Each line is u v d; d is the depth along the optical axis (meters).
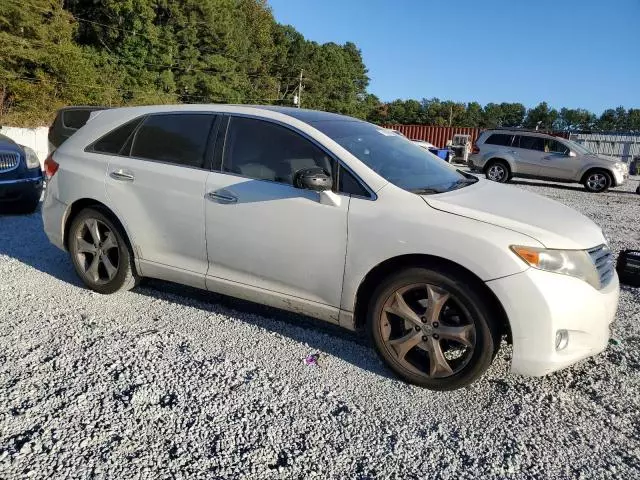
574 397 3.11
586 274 2.94
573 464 2.50
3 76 22.03
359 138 3.72
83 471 2.29
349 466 2.42
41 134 16.09
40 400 2.80
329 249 3.30
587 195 14.98
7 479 2.22
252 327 3.90
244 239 3.59
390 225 3.12
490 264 2.87
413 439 2.64
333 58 80.31
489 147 17.42
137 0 37.75
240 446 2.52
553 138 16.66
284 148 3.57
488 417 2.87
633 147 30.16
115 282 4.26
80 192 4.29
